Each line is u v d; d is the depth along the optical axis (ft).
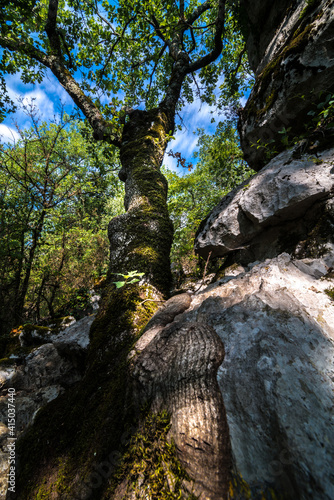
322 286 4.81
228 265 8.80
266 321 4.17
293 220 7.07
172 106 17.85
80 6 17.97
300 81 8.10
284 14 11.43
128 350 5.97
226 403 3.54
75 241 23.30
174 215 20.86
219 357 4.03
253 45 15.07
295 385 3.25
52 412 6.50
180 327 5.00
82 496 4.30
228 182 19.77
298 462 2.71
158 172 12.91
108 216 33.47
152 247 9.32
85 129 20.39
